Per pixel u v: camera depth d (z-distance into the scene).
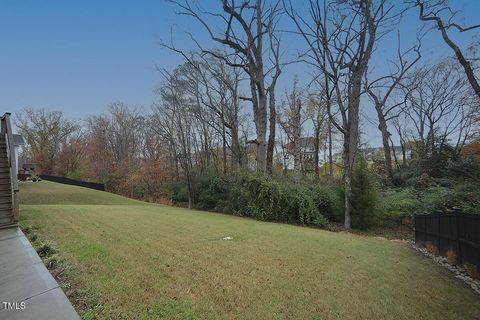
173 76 22.14
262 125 17.08
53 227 7.33
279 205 13.48
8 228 7.27
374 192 13.19
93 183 34.72
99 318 3.16
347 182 12.90
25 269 4.46
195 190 20.48
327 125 31.70
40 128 58.41
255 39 16.58
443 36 12.84
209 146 28.50
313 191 14.21
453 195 12.04
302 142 33.81
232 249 6.20
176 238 6.90
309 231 10.26
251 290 4.16
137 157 39.06
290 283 4.52
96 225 7.89
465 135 19.95
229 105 23.58
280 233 8.81
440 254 7.71
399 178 19.09
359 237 10.29
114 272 4.41
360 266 5.75
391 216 13.73
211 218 12.00
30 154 57.97
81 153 57.31
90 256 5.05
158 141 32.47
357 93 14.43
